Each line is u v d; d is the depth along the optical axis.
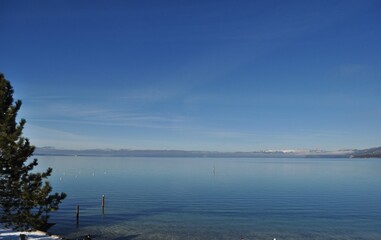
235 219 52.97
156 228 46.47
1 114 22.34
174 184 108.25
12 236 32.34
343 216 56.06
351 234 44.50
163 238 41.44
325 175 162.38
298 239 42.06
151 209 61.06
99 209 60.44
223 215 56.09
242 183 114.38
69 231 44.06
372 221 52.38
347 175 163.50
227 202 70.12
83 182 114.31
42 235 34.75
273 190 92.38
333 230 46.47
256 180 128.12
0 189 21.58
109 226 47.19
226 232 44.88
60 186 100.31
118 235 42.53
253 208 62.91
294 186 105.19
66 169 196.38
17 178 22.23
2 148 21.31
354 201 72.75
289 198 76.75
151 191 88.06
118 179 127.88
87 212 57.25
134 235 42.69
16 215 22.38
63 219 51.16
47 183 22.39
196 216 55.00
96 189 91.94
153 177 140.00
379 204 68.88
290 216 55.88
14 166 21.84
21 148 22.00
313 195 82.31
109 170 192.25
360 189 97.00
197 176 147.88
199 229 46.25
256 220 52.34
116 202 68.81
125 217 53.59
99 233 43.34
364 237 43.12
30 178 22.70
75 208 61.12
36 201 21.47
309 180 130.62
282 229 46.81
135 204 66.62
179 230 45.50
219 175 157.25
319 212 59.50
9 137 21.33
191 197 76.94
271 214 57.31
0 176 21.97
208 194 82.56
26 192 21.44
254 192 87.25
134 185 104.25
